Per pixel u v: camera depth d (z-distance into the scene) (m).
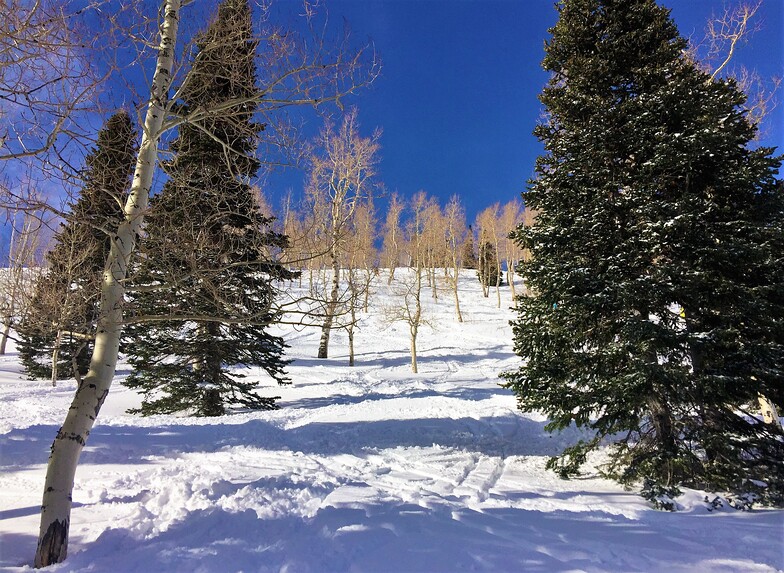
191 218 5.50
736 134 7.37
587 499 6.32
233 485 6.48
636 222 7.12
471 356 29.44
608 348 7.04
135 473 7.07
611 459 8.38
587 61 8.09
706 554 4.21
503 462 8.70
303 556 4.03
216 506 5.52
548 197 8.05
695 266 6.74
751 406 9.87
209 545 4.27
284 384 19.78
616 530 4.86
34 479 6.62
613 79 8.16
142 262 5.00
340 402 16.28
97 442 8.77
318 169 7.88
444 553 4.12
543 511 5.66
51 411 14.03
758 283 6.91
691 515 5.55
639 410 7.31
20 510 5.46
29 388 18.69
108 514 5.29
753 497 5.92
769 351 6.43
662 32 8.20
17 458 7.48
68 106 4.04
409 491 6.55
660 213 6.91
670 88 7.32
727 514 5.60
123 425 10.48
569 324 7.44
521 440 10.52
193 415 13.50
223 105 4.98
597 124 7.58
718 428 6.73
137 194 4.85
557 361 7.70
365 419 12.10
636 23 8.30
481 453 9.27
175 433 9.85
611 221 7.28
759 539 4.65
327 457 8.62
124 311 5.38
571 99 8.17
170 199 5.52
